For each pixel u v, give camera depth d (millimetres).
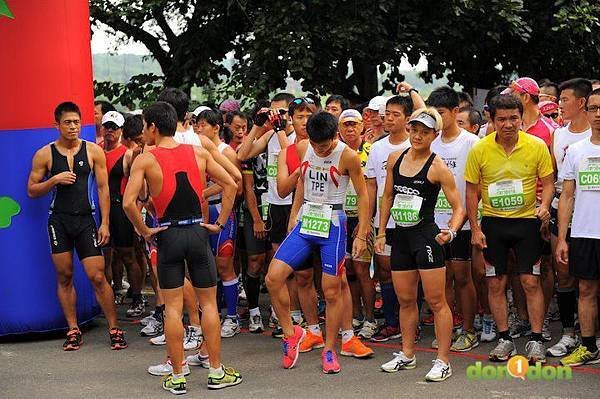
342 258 6656
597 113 6367
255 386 6367
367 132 8305
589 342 6625
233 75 11891
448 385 6238
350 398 5992
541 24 12867
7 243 7730
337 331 6707
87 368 6996
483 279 7430
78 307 8102
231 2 11477
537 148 6621
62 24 7762
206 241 6285
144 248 8602
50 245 7664
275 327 8070
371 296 7785
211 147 7012
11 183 7664
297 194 6938
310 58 11211
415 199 6328
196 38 12398
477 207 6840
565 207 6680
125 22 12422
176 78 12602
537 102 7645
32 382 6602
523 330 7629
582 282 6574
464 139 7227
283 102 8109
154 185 6121
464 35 12398
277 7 11281
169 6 12367
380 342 7645
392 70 13234
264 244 8109
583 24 11969
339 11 11555
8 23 7516
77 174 7594
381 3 11398
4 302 7789
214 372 6320
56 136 7766
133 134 8023
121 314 9109
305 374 6656
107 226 7762
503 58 13711
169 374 6621
